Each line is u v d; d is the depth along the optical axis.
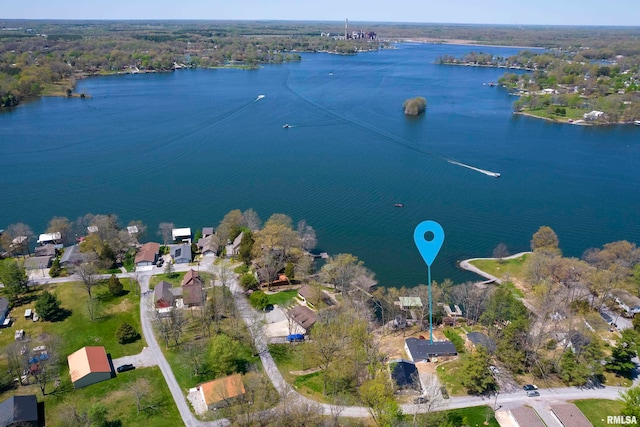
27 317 114.81
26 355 96.19
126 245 150.00
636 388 78.69
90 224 159.75
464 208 190.50
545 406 87.69
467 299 119.94
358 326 101.00
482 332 112.94
